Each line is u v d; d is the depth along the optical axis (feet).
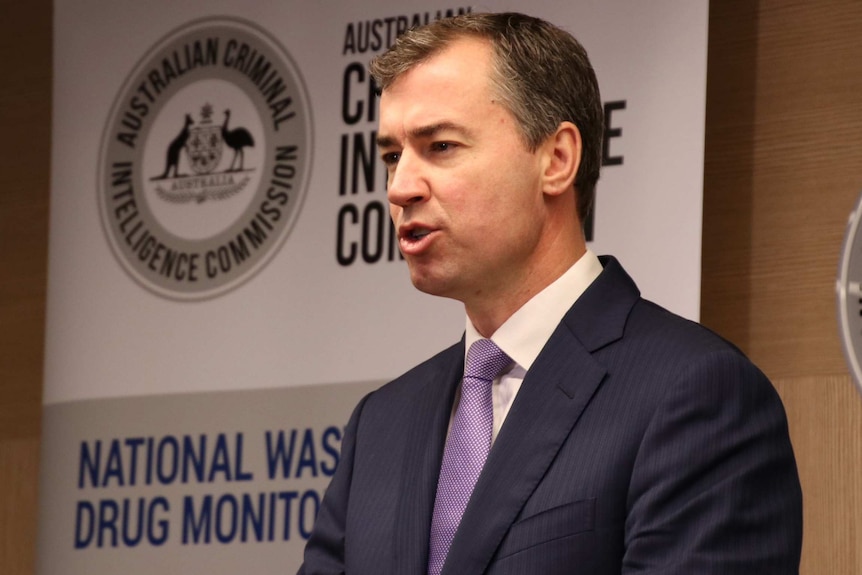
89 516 14.17
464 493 6.85
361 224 13.44
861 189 12.15
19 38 17.06
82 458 14.34
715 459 6.33
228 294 13.96
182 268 14.23
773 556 6.30
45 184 16.65
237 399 13.74
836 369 12.01
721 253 12.60
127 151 14.75
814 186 12.35
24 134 16.85
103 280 14.61
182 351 14.08
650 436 6.39
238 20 14.43
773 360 12.26
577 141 7.23
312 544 7.68
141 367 14.25
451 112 6.93
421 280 7.08
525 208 7.04
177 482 13.87
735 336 12.44
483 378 7.16
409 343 13.01
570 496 6.39
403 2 13.57
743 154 12.67
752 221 12.53
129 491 14.06
